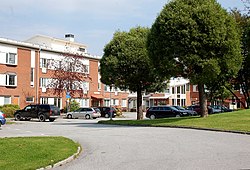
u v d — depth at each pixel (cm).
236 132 1922
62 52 5347
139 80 3256
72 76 5112
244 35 3453
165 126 2470
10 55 4691
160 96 7425
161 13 2641
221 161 1037
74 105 5206
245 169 915
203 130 2109
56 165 1006
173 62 2572
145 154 1205
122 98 7006
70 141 1514
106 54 3331
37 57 5062
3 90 4566
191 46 2475
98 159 1126
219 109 4647
